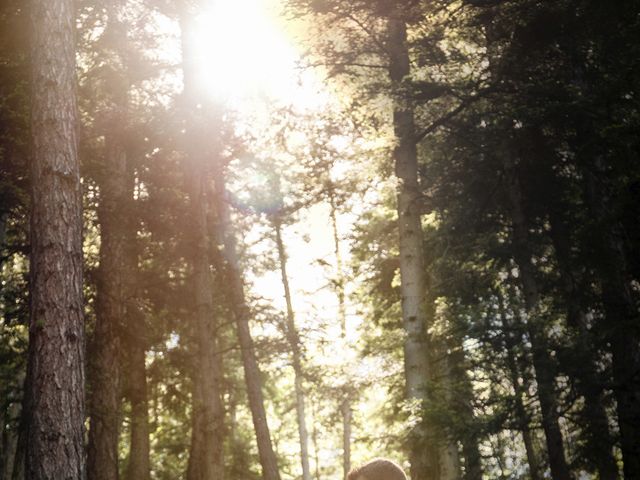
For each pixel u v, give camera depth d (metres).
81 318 9.43
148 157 19.94
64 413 8.95
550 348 15.18
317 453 47.72
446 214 21.06
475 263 20.38
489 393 16.69
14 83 12.67
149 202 19.42
